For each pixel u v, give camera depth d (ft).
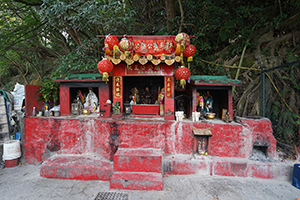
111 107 15.53
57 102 17.21
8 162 14.03
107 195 9.95
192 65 20.58
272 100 16.53
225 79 14.15
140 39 13.00
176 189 10.48
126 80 17.19
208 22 19.84
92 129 14.03
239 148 12.57
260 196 9.85
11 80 42.47
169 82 13.70
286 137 15.01
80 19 17.66
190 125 12.95
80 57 19.57
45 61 36.65
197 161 12.06
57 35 26.68
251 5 20.72
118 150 12.28
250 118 13.98
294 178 10.90
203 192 10.17
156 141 12.67
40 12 16.51
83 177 11.78
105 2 18.28
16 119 16.81
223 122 13.30
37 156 14.42
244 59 19.72
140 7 25.44
